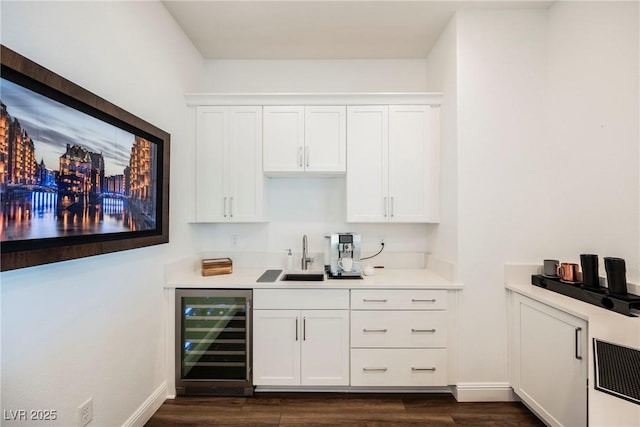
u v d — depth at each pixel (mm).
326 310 2186
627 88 1648
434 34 2518
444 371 2162
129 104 1763
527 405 2016
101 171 1455
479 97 2193
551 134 2152
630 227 1633
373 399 2164
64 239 1244
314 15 2275
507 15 2199
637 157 1602
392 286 2174
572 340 1576
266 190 2717
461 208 2191
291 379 2186
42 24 1205
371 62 2904
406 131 2502
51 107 1181
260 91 2916
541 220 2182
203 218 2529
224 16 2281
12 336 1095
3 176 997
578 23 1934
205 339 2240
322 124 2521
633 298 1513
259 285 2186
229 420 1935
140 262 1866
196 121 2527
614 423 992
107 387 1572
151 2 1997
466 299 2180
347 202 2518
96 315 1493
